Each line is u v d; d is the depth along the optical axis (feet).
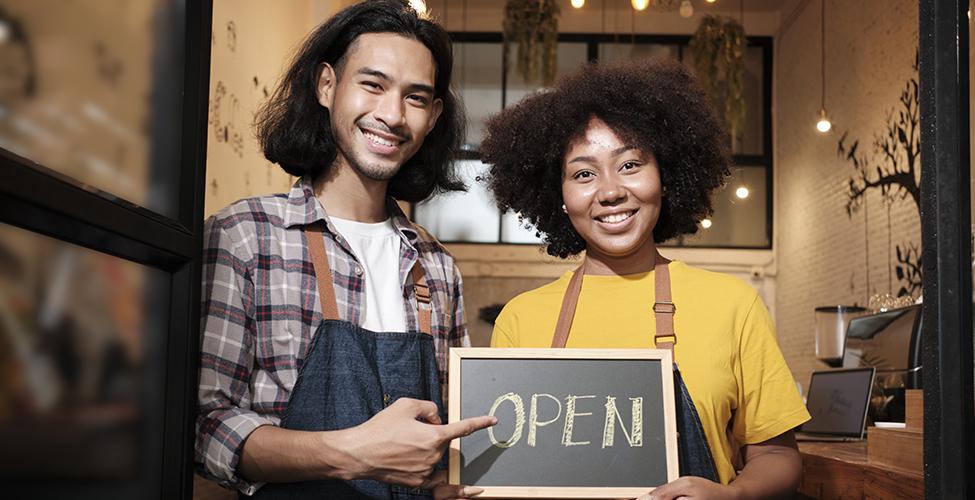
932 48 4.14
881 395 10.34
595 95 5.81
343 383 5.23
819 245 27.76
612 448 5.07
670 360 5.21
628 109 5.77
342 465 4.57
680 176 6.34
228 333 5.10
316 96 5.84
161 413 4.09
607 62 6.32
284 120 5.84
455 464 4.95
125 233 3.61
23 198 3.00
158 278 4.09
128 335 3.84
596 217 5.67
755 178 32.35
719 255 31.86
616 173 5.64
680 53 32.30
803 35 29.50
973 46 4.11
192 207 4.23
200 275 4.30
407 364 5.50
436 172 6.60
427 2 32.17
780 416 5.47
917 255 20.83
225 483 4.95
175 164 4.20
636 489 4.97
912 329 9.95
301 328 5.32
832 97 26.73
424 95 5.68
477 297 31.55
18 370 3.16
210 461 4.82
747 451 5.66
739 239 32.12
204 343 5.02
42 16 3.29
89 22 3.58
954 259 4.03
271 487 5.04
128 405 3.85
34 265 3.25
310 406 5.13
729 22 26.73
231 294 5.16
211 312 5.09
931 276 4.12
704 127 6.37
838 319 15.84
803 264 29.19
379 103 5.54
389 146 5.56
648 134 5.82
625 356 5.24
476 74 32.19
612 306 5.76
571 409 5.14
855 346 11.33
